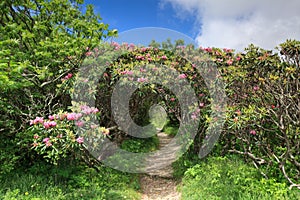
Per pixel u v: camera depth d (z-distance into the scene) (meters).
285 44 4.61
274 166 4.18
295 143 4.15
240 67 5.06
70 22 5.73
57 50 4.76
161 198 4.40
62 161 4.44
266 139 4.58
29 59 4.72
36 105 4.37
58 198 3.56
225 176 4.05
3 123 4.25
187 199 3.89
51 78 4.73
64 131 3.68
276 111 4.41
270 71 4.82
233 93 4.82
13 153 4.18
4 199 3.32
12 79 3.92
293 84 4.36
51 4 5.56
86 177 4.32
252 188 3.64
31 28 5.42
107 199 3.85
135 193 4.35
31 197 3.46
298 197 3.34
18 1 5.16
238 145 5.14
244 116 4.11
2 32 4.77
